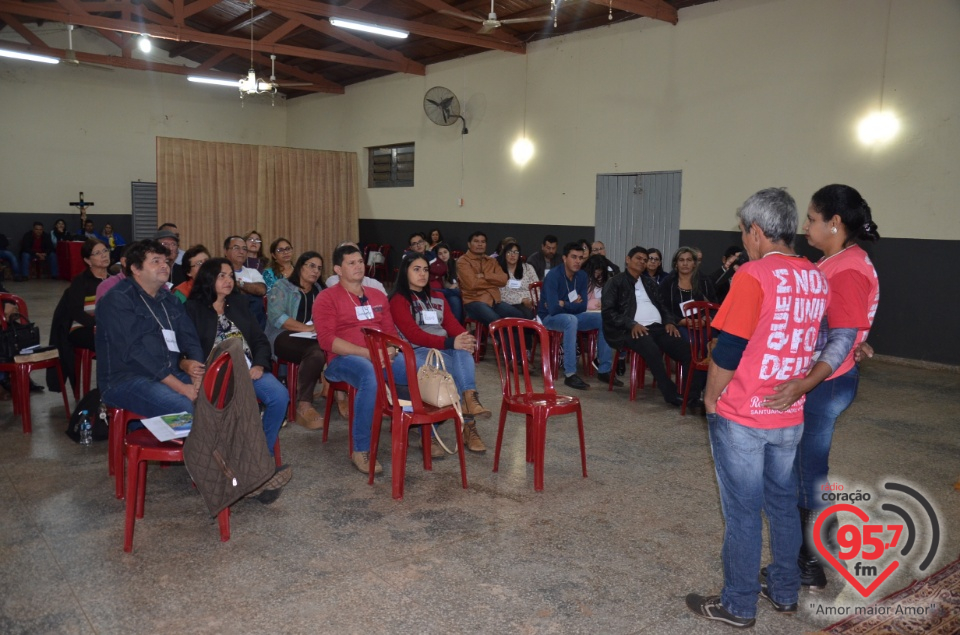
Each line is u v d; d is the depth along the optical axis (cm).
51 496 318
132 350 307
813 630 224
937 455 404
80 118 1382
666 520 308
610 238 957
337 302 390
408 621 225
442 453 391
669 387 496
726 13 802
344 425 440
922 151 668
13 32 1308
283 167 1316
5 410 457
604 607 236
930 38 653
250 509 310
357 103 1385
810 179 748
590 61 956
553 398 360
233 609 229
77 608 228
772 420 204
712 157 831
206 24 1259
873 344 716
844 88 714
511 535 289
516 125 1072
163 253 320
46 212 1370
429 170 1241
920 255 678
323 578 251
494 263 671
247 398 274
